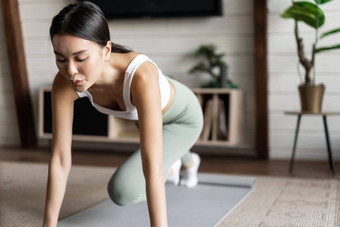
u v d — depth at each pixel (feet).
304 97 9.33
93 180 8.55
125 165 5.09
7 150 12.56
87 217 5.97
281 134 11.05
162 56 11.72
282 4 10.51
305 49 10.56
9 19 12.42
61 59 3.56
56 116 4.57
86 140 12.54
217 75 11.26
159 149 3.93
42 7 12.57
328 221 5.74
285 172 9.46
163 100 4.84
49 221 4.54
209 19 11.25
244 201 6.80
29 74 13.03
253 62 11.09
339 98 10.49
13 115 13.48
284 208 6.40
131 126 11.93
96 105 4.72
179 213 6.07
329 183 8.09
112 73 4.18
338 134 10.59
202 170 9.78
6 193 7.53
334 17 10.27
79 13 3.48
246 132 11.43
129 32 11.90
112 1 11.66
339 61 10.39
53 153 4.59
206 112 10.78
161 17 11.35
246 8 10.96
